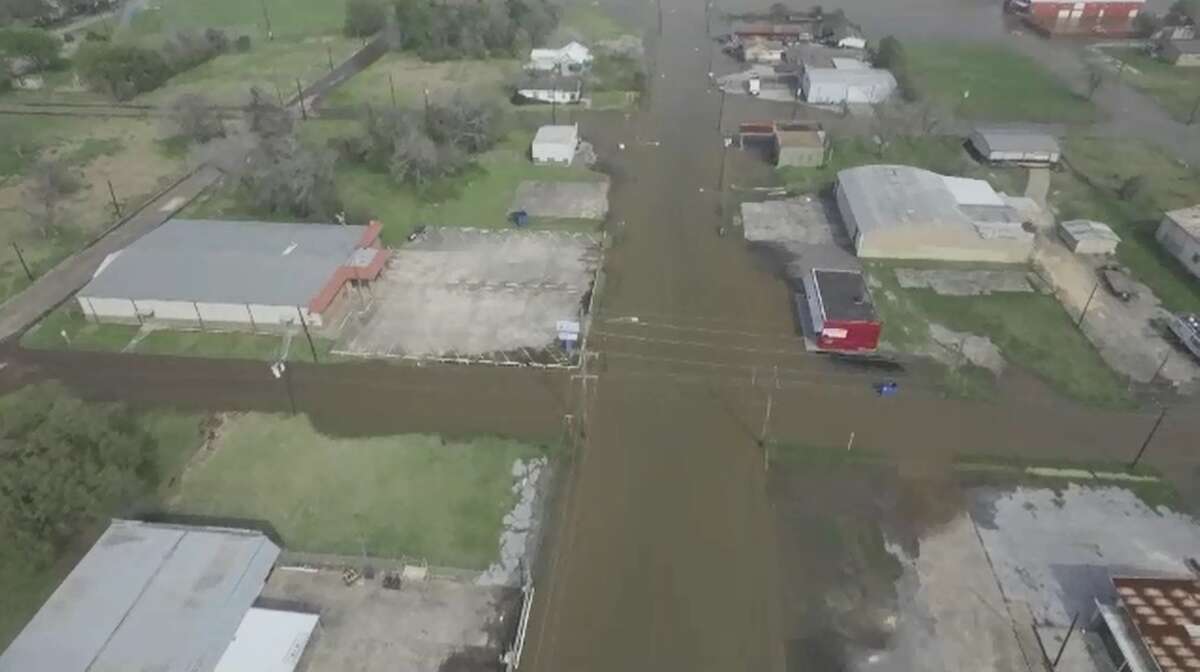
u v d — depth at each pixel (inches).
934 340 2133.4
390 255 2469.2
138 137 3233.3
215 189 2844.5
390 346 2103.8
